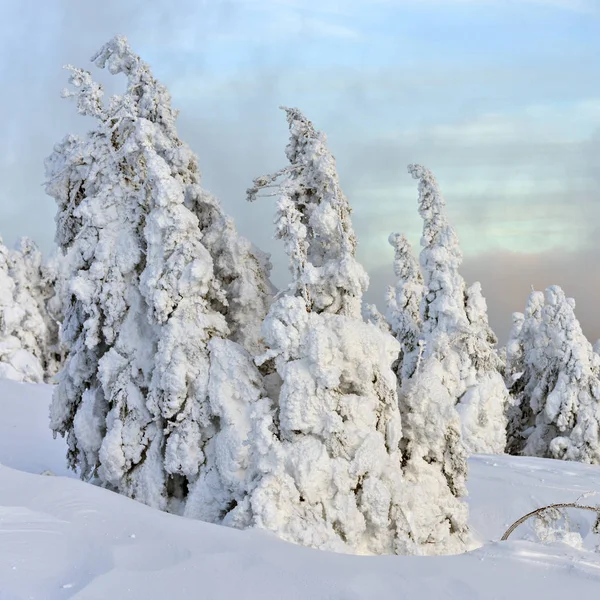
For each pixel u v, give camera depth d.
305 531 12.94
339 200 16.03
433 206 34.53
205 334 15.75
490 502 21.62
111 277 17.44
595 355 34.06
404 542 13.31
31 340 41.88
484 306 34.12
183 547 10.36
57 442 27.78
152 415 16.45
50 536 10.48
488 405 32.88
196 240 16.45
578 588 8.91
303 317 14.33
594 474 26.05
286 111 17.73
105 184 18.53
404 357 34.38
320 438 13.70
